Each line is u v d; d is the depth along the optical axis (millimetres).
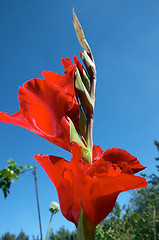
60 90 182
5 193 1066
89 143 189
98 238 1040
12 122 192
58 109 183
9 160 1154
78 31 215
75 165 165
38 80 182
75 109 190
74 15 218
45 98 182
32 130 191
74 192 174
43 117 182
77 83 197
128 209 1126
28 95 182
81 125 192
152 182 1102
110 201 167
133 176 158
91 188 162
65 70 199
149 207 1086
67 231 1382
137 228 1081
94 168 167
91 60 209
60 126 183
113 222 1112
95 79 206
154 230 996
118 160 204
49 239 1337
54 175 180
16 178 1108
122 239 1033
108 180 159
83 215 166
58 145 189
